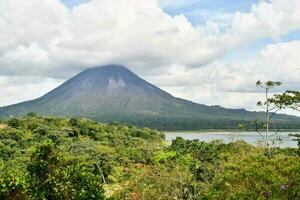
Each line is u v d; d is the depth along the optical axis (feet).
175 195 103.86
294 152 100.58
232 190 57.67
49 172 45.68
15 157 262.88
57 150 47.47
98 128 431.84
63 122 432.66
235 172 61.41
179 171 111.55
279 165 61.16
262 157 65.26
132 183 123.34
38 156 46.34
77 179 46.39
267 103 111.86
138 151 307.58
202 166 126.72
